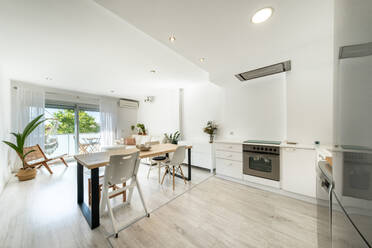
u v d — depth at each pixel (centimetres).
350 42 52
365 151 44
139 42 183
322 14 125
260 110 293
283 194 226
